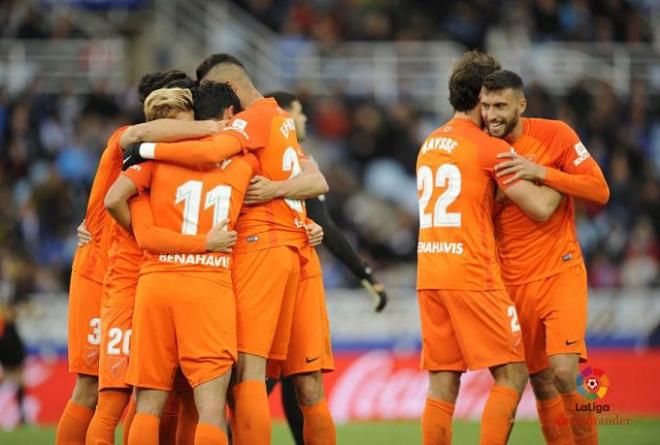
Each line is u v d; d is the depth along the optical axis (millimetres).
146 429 21203
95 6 71625
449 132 23703
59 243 56031
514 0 71625
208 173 21750
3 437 34094
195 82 24031
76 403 23562
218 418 21000
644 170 63656
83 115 62531
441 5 71750
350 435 35500
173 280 21250
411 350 48906
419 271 23812
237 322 21969
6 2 68500
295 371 23156
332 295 53438
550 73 68625
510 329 22984
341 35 70500
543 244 23922
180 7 72250
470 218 23141
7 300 43344
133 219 21719
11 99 62750
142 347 21391
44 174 58812
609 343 50750
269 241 22250
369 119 64875
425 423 23438
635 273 57656
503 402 22719
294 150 23312
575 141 24219
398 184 63469
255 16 71875
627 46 71250
